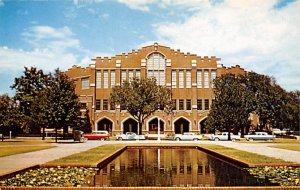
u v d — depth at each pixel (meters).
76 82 94.62
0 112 59.03
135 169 23.56
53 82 61.34
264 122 80.12
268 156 29.98
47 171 20.92
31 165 22.27
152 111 75.88
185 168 24.11
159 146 46.97
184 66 91.12
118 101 77.19
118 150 36.59
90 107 90.31
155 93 76.25
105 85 91.31
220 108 63.62
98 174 20.92
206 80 91.00
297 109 82.00
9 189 15.34
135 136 73.38
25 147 43.75
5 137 76.38
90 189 15.28
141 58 91.38
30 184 16.67
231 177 19.62
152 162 28.11
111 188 15.27
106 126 91.56
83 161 25.03
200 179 19.00
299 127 85.62
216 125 64.19
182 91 90.69
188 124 91.19
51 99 56.19
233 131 70.38
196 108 89.75
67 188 15.30
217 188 15.25
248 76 79.81
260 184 17.12
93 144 51.84
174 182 18.03
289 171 20.81
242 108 63.72
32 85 85.12
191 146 47.19
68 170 21.53
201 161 28.81
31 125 69.31
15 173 19.30
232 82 72.69
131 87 77.31
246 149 40.06
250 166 22.77
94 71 91.00
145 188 15.27
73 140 65.19
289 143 56.69
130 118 89.50
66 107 56.47
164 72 91.25
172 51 91.50
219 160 29.62
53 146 46.16
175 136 73.00
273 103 78.44
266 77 79.38
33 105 68.19
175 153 37.50
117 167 24.75
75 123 57.31
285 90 83.38
